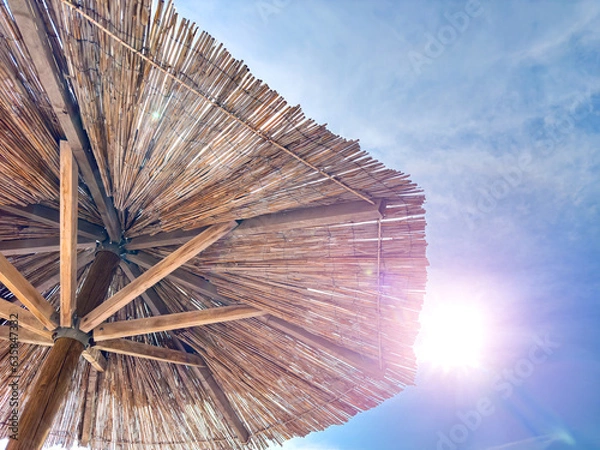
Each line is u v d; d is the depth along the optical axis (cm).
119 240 438
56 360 341
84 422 481
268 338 450
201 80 305
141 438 491
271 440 487
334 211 356
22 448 295
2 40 302
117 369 478
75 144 337
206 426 491
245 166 346
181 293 466
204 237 377
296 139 323
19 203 397
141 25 285
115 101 321
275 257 398
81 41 293
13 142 354
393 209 352
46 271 455
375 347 414
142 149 351
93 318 362
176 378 487
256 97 307
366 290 391
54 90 300
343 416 461
